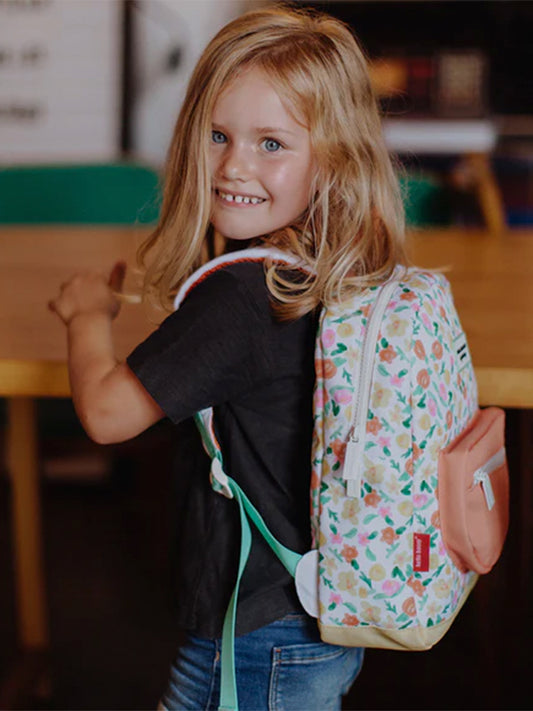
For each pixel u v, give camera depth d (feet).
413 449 2.81
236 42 2.88
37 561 5.57
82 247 6.14
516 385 3.42
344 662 3.29
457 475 2.89
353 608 2.91
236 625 3.02
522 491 5.13
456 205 7.25
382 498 2.83
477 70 8.96
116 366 2.98
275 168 2.88
